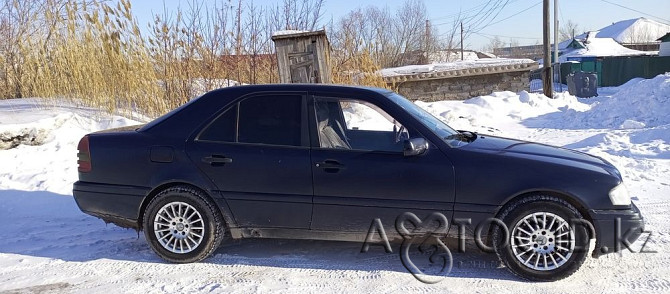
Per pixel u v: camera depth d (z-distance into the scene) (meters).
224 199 4.75
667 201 6.62
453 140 4.73
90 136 5.07
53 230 5.90
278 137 4.75
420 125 4.64
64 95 10.72
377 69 14.33
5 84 12.20
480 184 4.40
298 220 4.68
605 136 10.99
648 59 36.31
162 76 11.32
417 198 4.49
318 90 4.84
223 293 4.24
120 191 4.87
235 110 4.86
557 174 4.35
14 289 4.36
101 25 10.34
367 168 4.54
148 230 4.84
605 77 38.31
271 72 12.90
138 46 10.69
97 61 10.44
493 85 22.41
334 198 4.59
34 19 11.10
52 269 4.78
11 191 7.20
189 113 4.93
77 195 5.00
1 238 5.65
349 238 4.68
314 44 12.40
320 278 4.52
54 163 8.37
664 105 14.30
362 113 4.81
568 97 21.75
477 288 4.28
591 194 4.31
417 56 35.50
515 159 4.45
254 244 5.32
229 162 4.71
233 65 12.47
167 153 4.80
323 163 4.60
